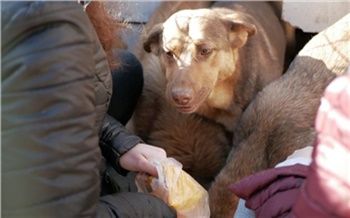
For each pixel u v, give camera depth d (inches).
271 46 129.5
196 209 72.7
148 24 129.6
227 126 119.6
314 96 102.1
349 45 104.7
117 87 104.4
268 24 133.5
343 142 39.9
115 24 73.7
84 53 46.8
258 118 103.1
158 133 117.5
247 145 101.5
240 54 117.9
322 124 41.6
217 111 118.2
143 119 120.4
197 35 104.4
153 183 71.4
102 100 55.4
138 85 112.4
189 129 115.6
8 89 44.6
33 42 44.3
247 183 64.8
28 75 44.2
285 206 59.3
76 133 46.8
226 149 117.3
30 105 44.7
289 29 141.3
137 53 126.1
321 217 41.1
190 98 100.6
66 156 46.5
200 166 114.3
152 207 62.8
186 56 104.2
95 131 49.9
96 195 51.0
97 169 50.6
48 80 44.6
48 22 44.5
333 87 41.7
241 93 118.3
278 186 62.2
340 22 109.9
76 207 48.2
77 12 46.3
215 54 107.3
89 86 47.6
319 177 41.1
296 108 101.0
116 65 74.5
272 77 124.7
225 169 101.3
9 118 45.0
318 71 105.1
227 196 97.0
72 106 45.9
